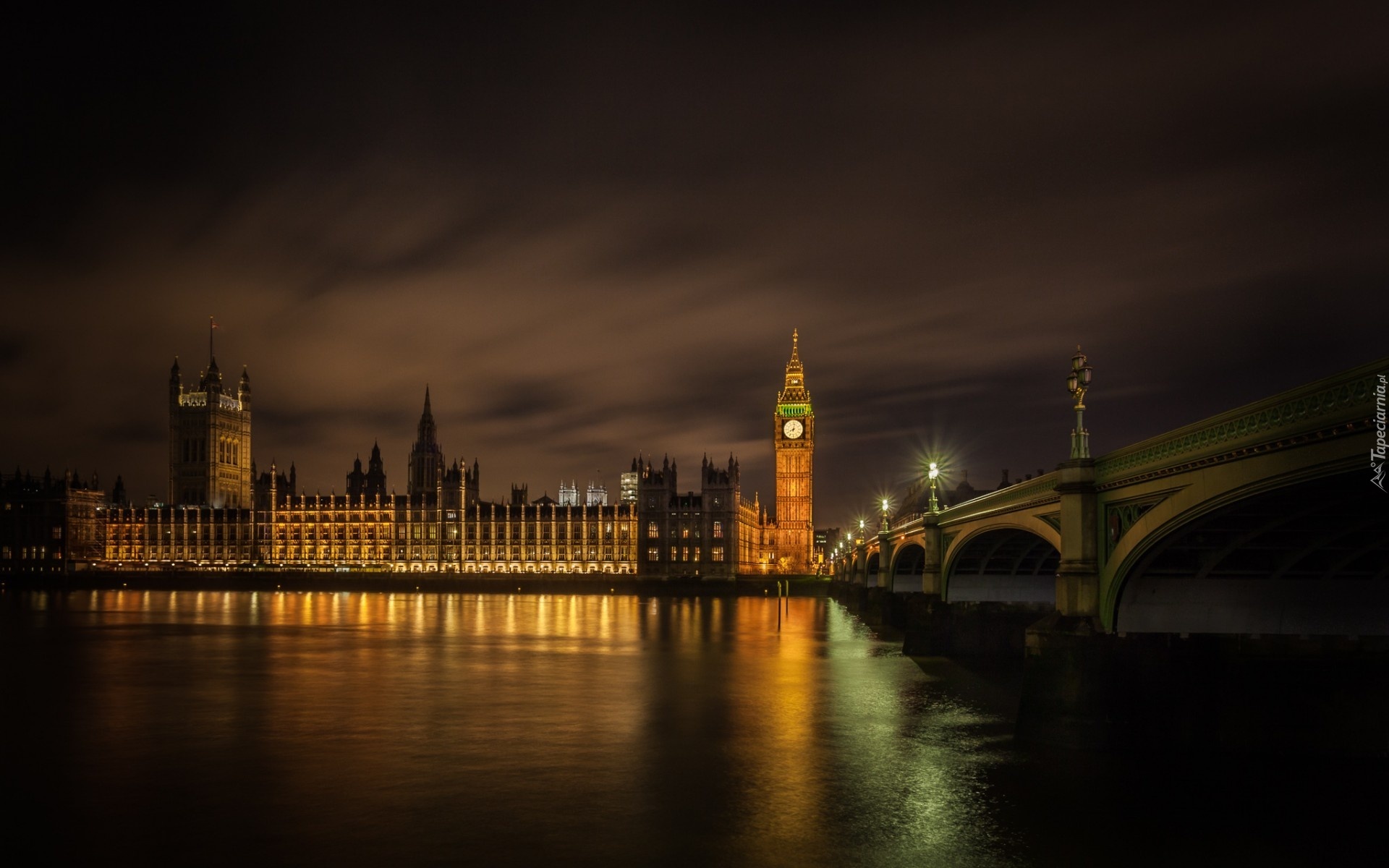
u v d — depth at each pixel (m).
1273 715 41.38
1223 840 33.16
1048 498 48.59
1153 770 40.44
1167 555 42.97
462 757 44.97
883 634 110.12
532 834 33.91
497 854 32.06
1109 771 40.41
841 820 35.50
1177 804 36.53
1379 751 41.00
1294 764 40.84
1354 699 41.25
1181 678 42.09
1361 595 45.16
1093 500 44.56
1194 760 41.47
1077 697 42.62
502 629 117.38
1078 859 31.80
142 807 36.97
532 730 51.03
